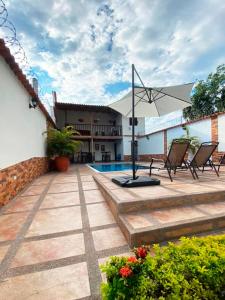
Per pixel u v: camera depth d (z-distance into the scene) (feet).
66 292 4.03
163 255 3.54
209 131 25.00
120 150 50.93
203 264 3.24
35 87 19.43
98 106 43.34
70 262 5.01
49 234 6.49
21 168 12.87
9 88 11.05
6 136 10.32
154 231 5.90
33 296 3.92
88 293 4.01
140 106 14.66
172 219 6.72
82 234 6.50
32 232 6.62
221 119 23.06
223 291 3.08
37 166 18.49
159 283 2.97
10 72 11.27
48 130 24.29
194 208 7.97
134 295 2.84
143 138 45.57
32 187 13.58
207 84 46.93
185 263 3.27
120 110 15.01
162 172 17.84
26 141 14.56
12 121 11.43
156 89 11.73
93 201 10.01
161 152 37.91
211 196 8.88
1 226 7.09
